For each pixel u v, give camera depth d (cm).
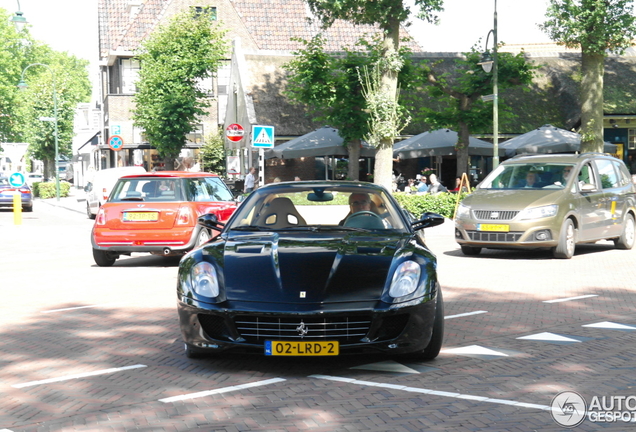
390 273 584
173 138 3438
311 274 579
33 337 729
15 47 6769
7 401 507
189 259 625
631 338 698
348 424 445
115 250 1307
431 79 2889
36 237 2077
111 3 5253
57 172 4331
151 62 3453
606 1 2652
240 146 3694
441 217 738
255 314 554
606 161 1548
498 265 1288
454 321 786
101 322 802
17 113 6469
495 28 2423
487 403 488
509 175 1470
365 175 3362
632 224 1591
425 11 2192
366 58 2767
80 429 441
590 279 1109
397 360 613
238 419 456
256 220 720
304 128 3412
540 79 3791
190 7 3503
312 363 606
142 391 526
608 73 3762
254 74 3616
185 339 593
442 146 2819
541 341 684
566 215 1359
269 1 5175
